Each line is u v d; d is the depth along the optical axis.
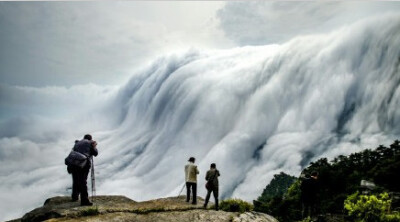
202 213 9.00
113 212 8.45
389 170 34.81
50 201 9.84
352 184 35.44
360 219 15.99
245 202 11.28
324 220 16.34
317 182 13.00
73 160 8.77
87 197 8.80
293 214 31.25
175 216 8.62
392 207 18.20
